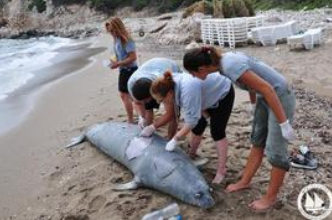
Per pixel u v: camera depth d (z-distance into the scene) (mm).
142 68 3836
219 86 3264
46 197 3629
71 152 4453
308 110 5305
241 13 14406
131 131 4055
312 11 17219
